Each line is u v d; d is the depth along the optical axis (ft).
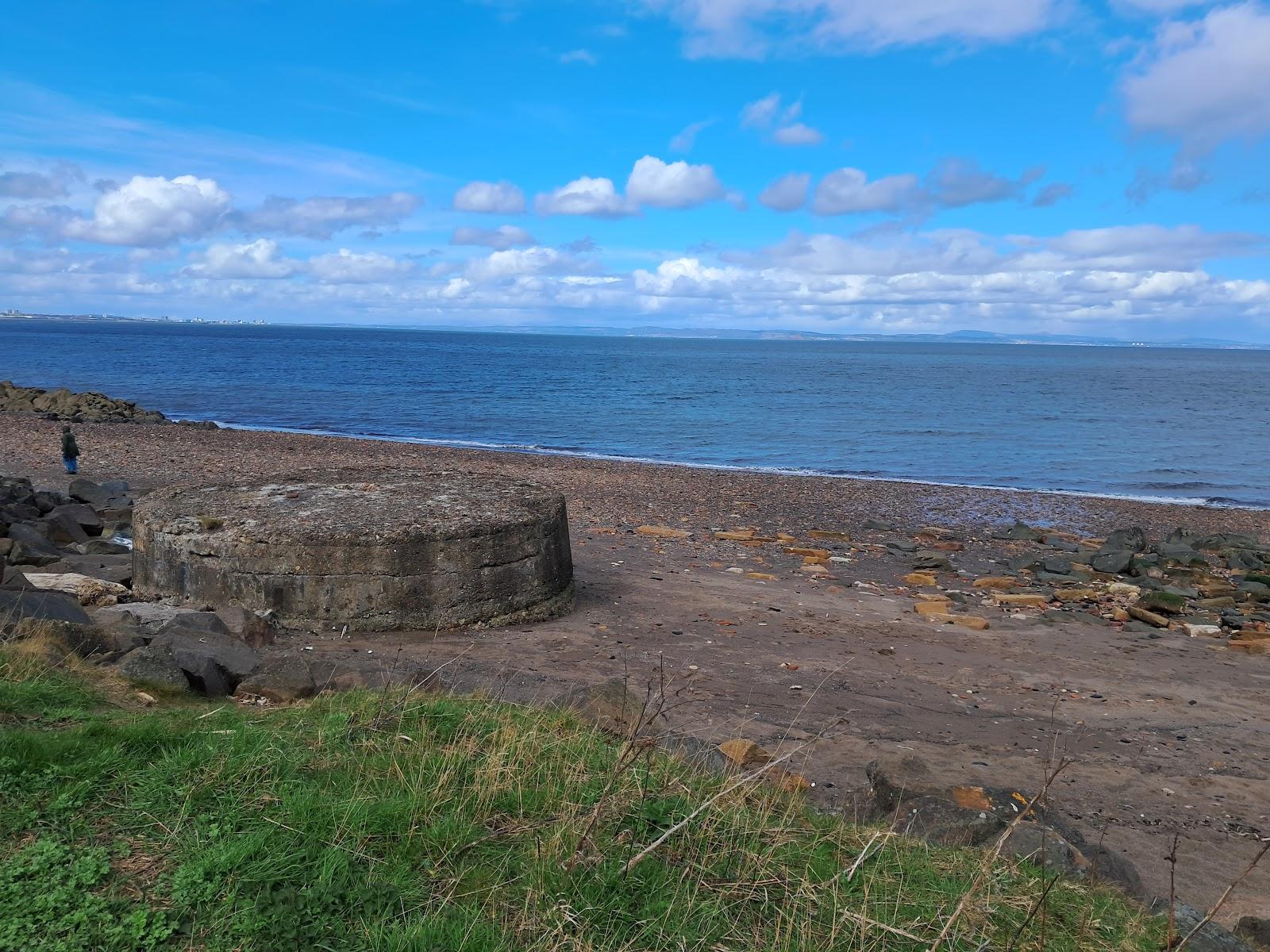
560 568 38.32
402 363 356.38
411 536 33.30
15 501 50.14
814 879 13.44
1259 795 24.61
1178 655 38.29
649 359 457.68
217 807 13.52
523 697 23.57
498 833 13.67
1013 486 100.32
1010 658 36.32
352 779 14.99
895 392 244.83
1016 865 15.64
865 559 56.08
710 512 70.33
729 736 25.38
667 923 11.83
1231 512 83.87
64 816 12.90
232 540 32.89
